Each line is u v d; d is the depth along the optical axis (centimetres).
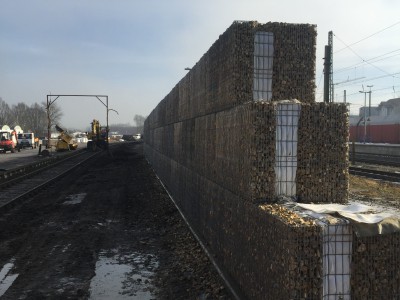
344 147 652
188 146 1240
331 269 477
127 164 3472
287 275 476
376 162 3078
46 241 1014
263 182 623
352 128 6706
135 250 948
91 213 1359
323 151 646
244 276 636
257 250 578
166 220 1252
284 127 634
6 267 823
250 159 623
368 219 490
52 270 809
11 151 5178
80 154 4866
